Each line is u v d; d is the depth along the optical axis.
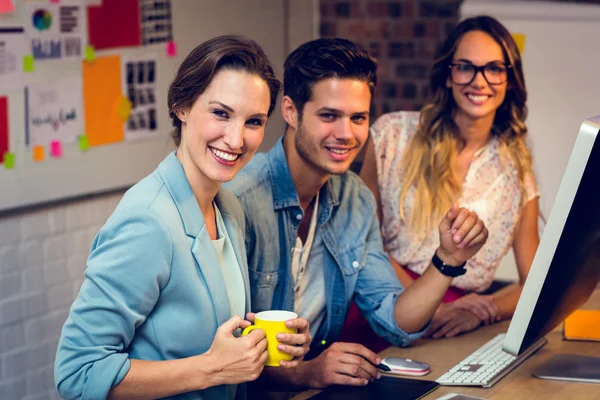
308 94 1.94
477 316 2.33
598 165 1.57
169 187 1.60
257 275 2.03
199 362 1.56
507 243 2.60
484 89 2.46
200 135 1.56
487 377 1.85
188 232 1.59
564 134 3.77
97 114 3.65
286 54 4.92
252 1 4.55
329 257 2.17
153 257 1.53
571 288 1.80
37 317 3.50
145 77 3.88
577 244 1.67
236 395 1.81
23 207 3.37
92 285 1.52
